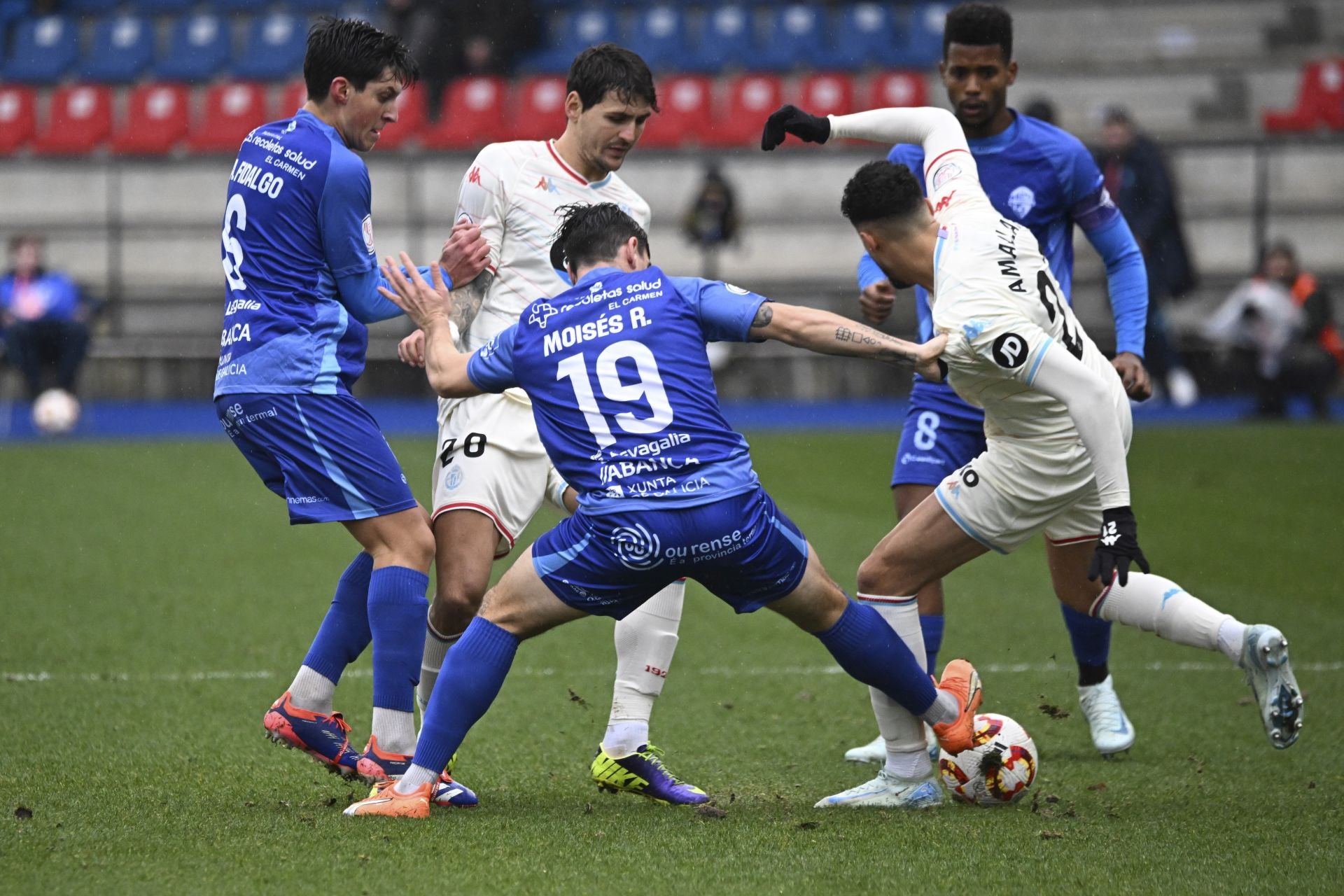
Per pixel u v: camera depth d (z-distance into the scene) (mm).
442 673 14000
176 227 61969
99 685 20875
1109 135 50719
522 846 13000
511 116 63969
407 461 44094
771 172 60125
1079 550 16078
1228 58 65938
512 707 20312
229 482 41875
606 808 14844
